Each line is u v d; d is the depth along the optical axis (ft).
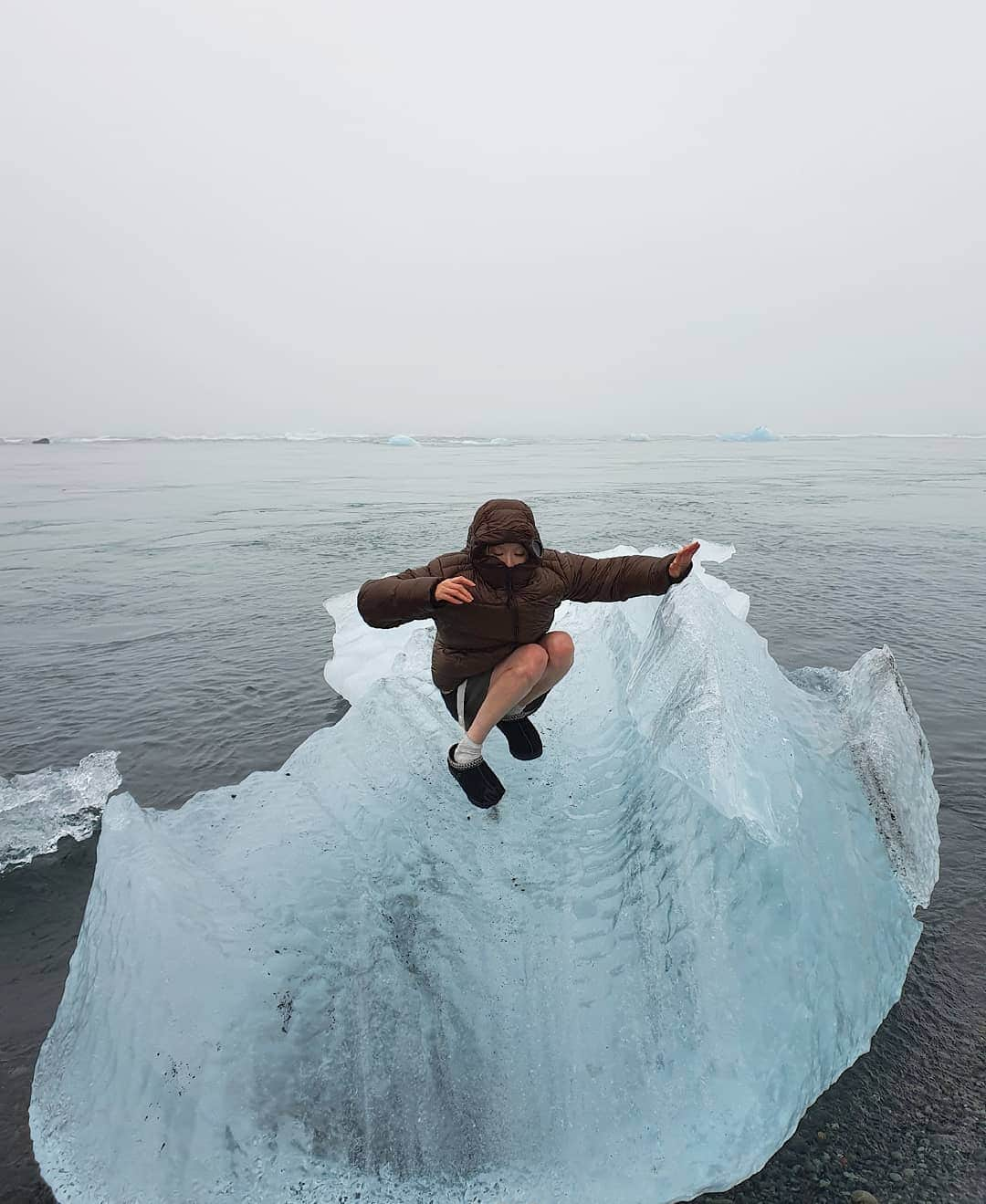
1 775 11.61
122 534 35.27
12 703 14.44
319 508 45.70
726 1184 5.33
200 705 14.26
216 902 6.72
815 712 8.34
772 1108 5.64
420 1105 5.79
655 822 7.03
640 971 6.23
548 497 52.42
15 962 7.68
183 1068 5.75
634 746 7.97
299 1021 6.03
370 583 6.83
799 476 74.54
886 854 7.39
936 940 7.66
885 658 8.86
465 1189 5.53
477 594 6.85
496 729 8.55
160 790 11.12
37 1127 5.77
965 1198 5.17
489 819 7.36
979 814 10.03
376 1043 5.99
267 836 7.48
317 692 14.82
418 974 6.29
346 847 7.22
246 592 23.25
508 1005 6.15
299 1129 5.66
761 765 6.82
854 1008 6.39
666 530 35.19
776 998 6.07
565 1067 5.89
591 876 6.84
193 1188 5.40
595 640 10.63
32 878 9.07
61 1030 6.37
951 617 19.61
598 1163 5.55
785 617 19.63
